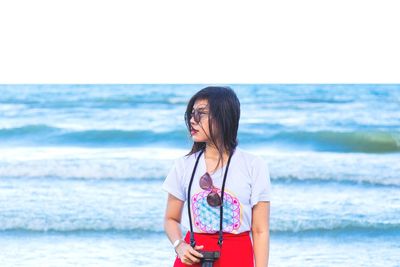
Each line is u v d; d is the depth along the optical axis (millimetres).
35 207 11180
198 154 4039
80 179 13219
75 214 10828
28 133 18047
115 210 11039
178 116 20156
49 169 13656
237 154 3998
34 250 9305
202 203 3930
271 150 16750
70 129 17875
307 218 10727
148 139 17703
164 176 13398
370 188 12664
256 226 4020
